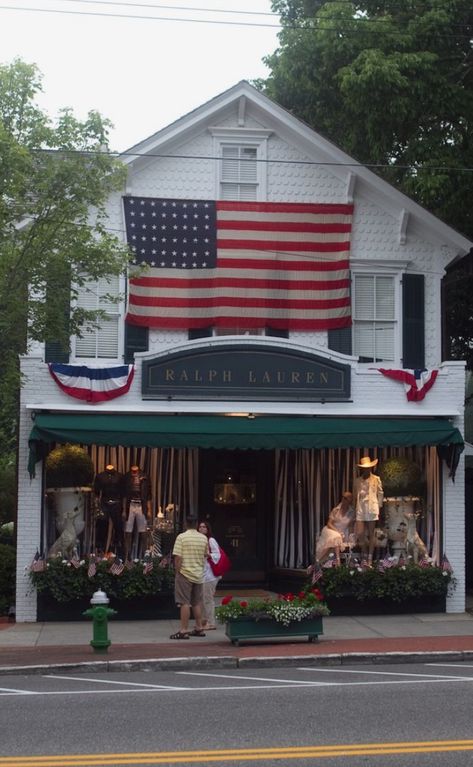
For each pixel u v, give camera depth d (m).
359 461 21.67
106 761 8.77
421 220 22.42
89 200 18.34
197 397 20.53
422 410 21.17
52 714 10.86
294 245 21.91
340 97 25.06
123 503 20.86
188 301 21.50
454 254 22.70
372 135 23.61
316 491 21.80
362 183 22.30
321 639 17.62
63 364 20.28
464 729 9.96
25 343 18.56
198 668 14.98
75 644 17.14
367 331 22.31
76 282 18.72
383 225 22.45
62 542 19.98
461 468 21.28
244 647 16.56
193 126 21.80
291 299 21.80
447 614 20.80
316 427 20.36
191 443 19.66
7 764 8.66
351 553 21.02
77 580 19.66
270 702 11.51
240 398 20.67
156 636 17.98
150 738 9.64
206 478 22.14
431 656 15.66
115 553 20.83
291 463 22.27
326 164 22.17
